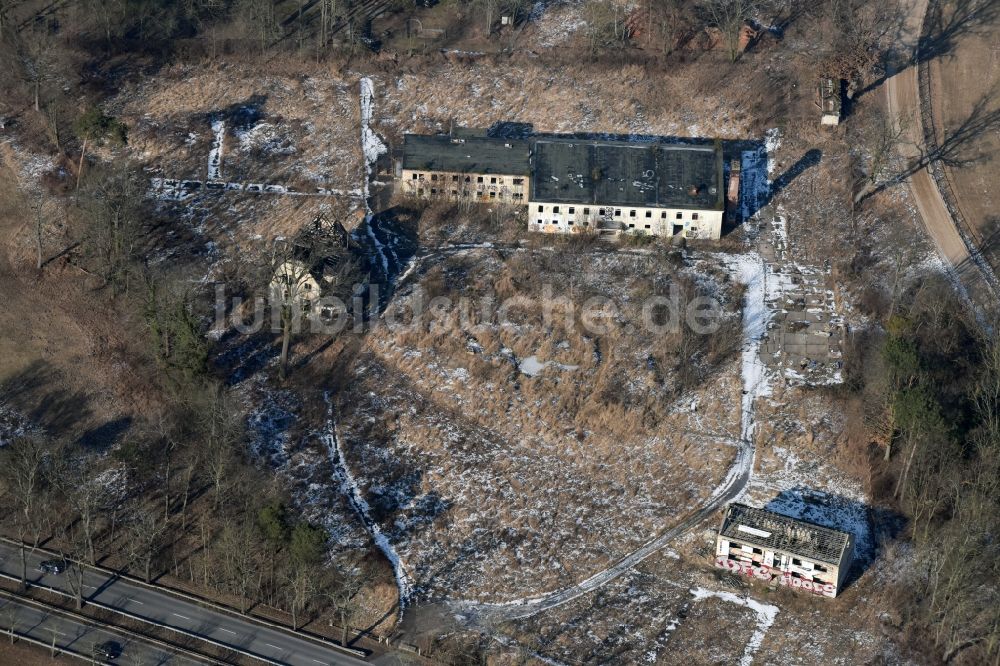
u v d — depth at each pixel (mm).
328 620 133000
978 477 131875
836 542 131625
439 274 165625
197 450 147500
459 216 174500
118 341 159750
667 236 170125
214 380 153625
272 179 181250
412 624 132125
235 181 180875
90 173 179000
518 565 137375
